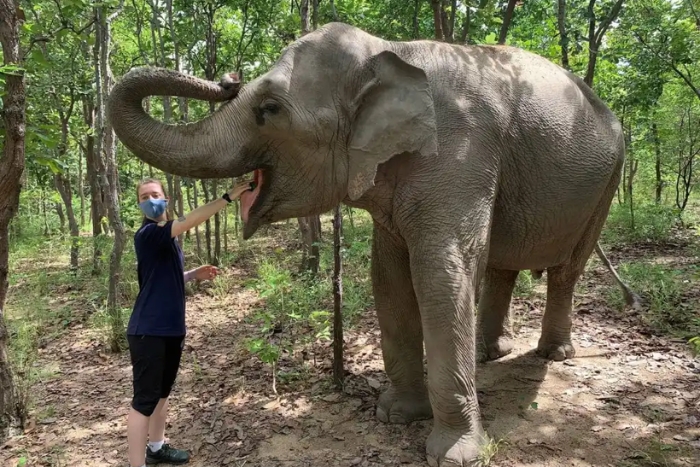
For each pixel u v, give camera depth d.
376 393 3.88
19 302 7.08
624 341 4.57
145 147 2.66
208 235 9.16
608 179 3.48
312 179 2.85
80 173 16.42
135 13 8.74
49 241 12.97
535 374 4.04
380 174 2.79
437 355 2.85
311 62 2.74
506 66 3.16
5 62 3.29
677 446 3.00
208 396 4.02
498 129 2.92
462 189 2.76
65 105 10.05
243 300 6.92
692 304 5.34
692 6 8.25
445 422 2.93
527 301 5.78
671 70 9.29
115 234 5.95
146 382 2.91
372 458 3.06
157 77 2.64
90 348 5.55
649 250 8.47
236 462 3.12
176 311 2.98
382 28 7.39
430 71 2.88
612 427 3.26
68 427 3.73
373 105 2.70
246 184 2.94
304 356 4.58
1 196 3.42
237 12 8.84
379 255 3.39
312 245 7.29
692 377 3.85
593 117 3.43
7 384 3.62
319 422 3.51
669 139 11.55
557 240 3.45
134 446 2.91
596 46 6.84
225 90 2.81
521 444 3.12
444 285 2.76
